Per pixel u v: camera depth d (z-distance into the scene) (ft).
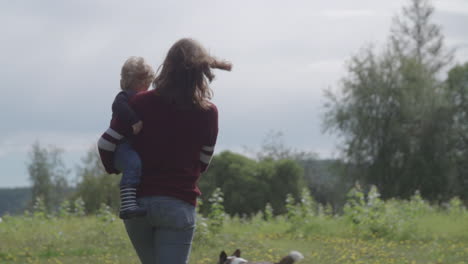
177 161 10.37
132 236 10.69
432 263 26.66
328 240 37.93
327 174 122.52
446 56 133.90
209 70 10.45
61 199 164.96
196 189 10.69
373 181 111.24
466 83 129.59
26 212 49.37
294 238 40.60
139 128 10.23
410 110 110.01
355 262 26.81
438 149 110.93
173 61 10.28
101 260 27.94
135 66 11.14
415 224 41.32
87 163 120.78
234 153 154.40
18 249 31.42
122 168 10.21
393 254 29.68
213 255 29.32
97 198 115.75
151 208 10.16
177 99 10.21
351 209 44.86
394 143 110.22
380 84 110.93
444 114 111.86
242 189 145.89
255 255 29.40
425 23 134.72
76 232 39.78
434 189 109.81
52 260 28.04
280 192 148.05
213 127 10.77
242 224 51.70
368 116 110.73
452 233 40.45
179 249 10.30
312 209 49.80
